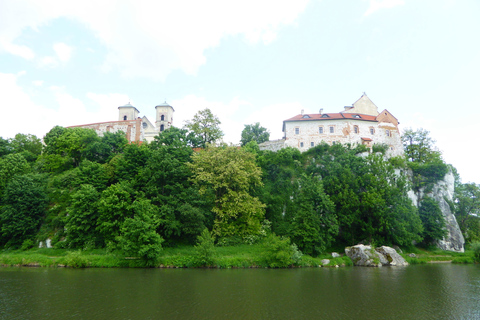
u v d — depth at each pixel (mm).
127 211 42031
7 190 47219
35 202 47469
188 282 28984
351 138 73938
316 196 48906
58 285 27281
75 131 65250
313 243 45188
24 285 27250
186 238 45531
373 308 21438
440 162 72062
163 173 45125
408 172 70062
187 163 48688
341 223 51562
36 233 46625
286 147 68750
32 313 19484
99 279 30078
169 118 103250
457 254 57219
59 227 46375
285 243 41438
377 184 53688
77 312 19703
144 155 51375
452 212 68000
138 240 37688
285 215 54344
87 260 38500
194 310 20297
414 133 84062
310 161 66188
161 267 38562
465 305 22422
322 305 22000
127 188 44188
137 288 26250
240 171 47125
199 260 38750
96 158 61000
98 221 42188
